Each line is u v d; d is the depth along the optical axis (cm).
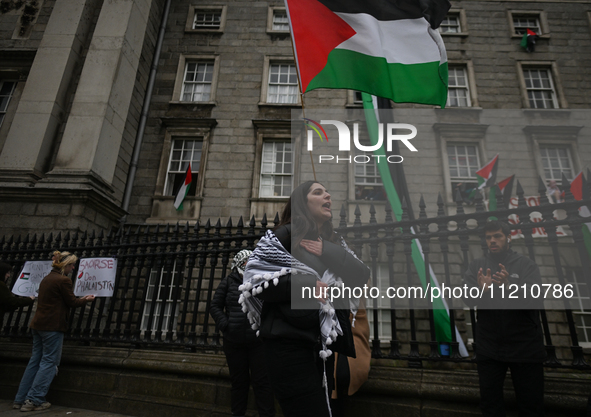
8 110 1167
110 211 1044
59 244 575
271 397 303
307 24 372
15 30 1252
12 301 464
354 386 273
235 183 1235
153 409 374
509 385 268
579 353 261
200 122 1305
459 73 1384
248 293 177
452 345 295
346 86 355
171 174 1277
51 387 437
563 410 254
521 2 1455
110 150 1085
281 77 1408
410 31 365
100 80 1106
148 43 1354
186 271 1004
